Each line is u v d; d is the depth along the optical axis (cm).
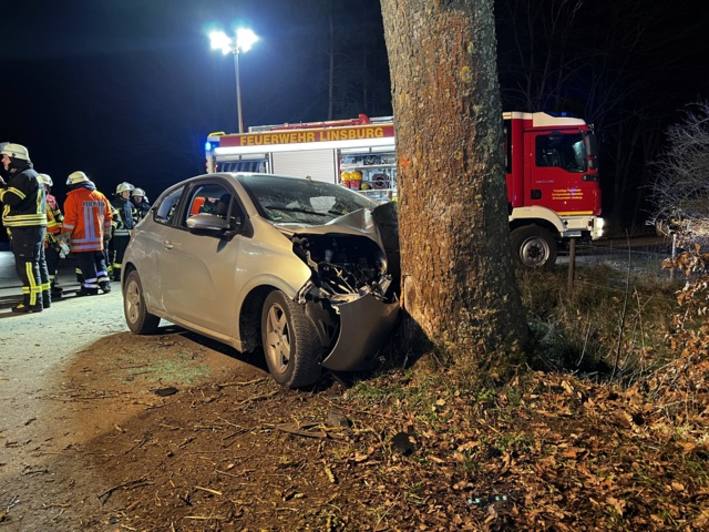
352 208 529
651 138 2378
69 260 1558
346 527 250
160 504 273
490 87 365
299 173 1210
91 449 330
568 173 1018
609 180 2550
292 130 1208
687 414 328
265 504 270
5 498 281
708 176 768
